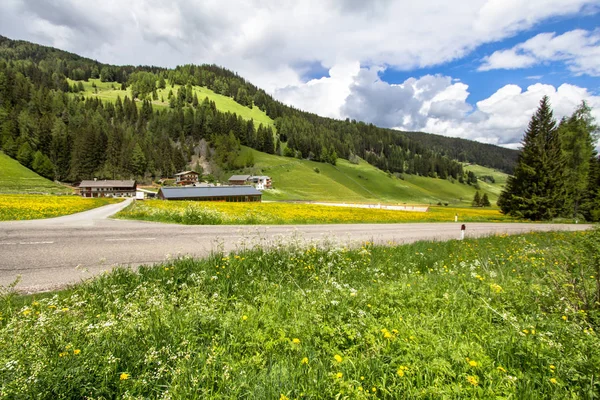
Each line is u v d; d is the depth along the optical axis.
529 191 40.44
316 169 183.12
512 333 4.05
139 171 149.88
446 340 3.84
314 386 2.91
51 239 11.69
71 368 2.83
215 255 8.70
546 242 14.20
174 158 167.88
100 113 190.50
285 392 2.80
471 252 11.32
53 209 26.59
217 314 4.50
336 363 3.22
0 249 9.76
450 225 26.06
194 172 156.62
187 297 5.72
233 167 176.88
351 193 153.50
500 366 3.24
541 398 2.90
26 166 120.75
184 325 4.05
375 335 3.91
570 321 4.59
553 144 40.56
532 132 44.22
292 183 156.50
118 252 9.98
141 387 2.82
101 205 45.12
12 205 26.05
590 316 4.68
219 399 2.71
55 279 7.15
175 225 17.70
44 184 109.19
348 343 3.87
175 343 3.55
